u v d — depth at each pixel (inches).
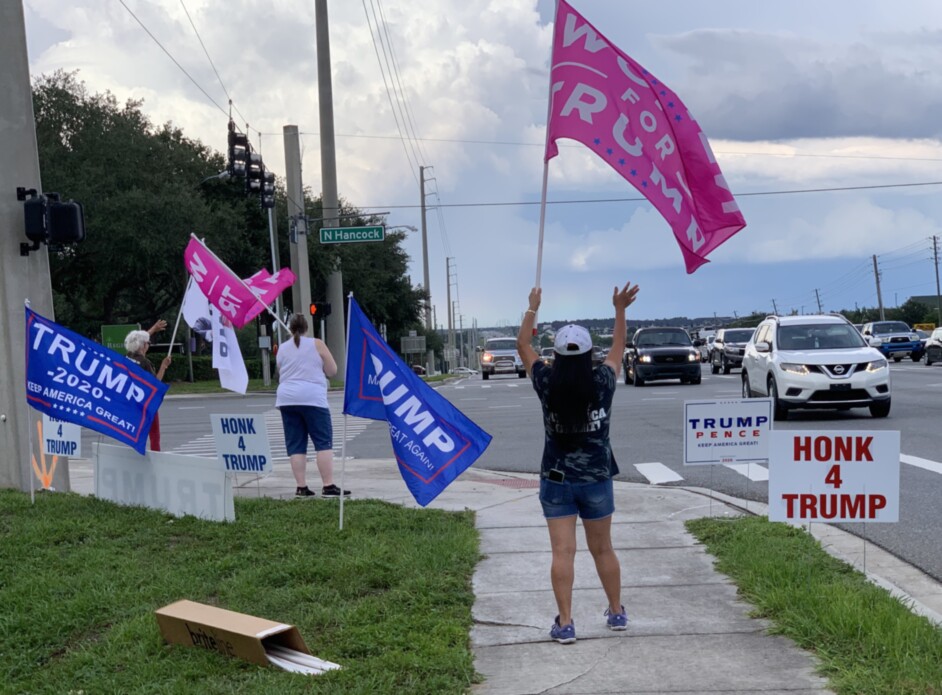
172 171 1921.8
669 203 276.1
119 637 221.1
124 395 359.3
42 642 225.5
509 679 200.5
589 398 216.4
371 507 367.2
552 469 221.0
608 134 276.4
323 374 411.2
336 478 490.6
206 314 429.1
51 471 418.9
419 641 215.2
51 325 365.4
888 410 690.8
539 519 358.9
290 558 287.7
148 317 2247.8
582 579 275.1
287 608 244.1
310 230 2095.2
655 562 291.0
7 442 417.1
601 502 221.5
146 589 257.1
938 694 179.0
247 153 1146.7
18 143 416.5
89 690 195.0
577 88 277.0
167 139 2034.9
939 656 196.5
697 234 276.1
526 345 239.6
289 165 1476.4
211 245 1771.7
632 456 554.9
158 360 1941.4
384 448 655.1
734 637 221.3
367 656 209.5
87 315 2230.6
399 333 3097.9
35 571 277.1
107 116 1824.6
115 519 343.9
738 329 1594.5
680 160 274.1
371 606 241.6
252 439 344.8
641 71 273.4
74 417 363.3
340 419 891.4
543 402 221.5
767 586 251.0
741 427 340.5
